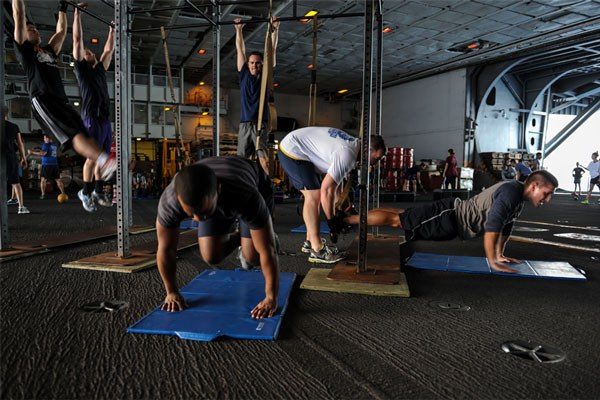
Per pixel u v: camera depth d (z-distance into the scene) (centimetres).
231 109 2100
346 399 141
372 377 156
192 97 1920
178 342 185
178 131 396
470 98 1694
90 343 183
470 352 180
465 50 1515
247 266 238
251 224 188
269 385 149
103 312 222
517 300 255
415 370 162
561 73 1669
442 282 296
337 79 1964
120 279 288
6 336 189
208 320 204
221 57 1622
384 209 356
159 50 1521
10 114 1500
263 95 303
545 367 166
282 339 190
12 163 687
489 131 1734
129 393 143
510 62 1574
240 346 182
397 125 2019
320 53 1570
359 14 341
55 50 422
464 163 1688
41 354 171
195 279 284
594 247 453
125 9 350
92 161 458
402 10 1159
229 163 183
